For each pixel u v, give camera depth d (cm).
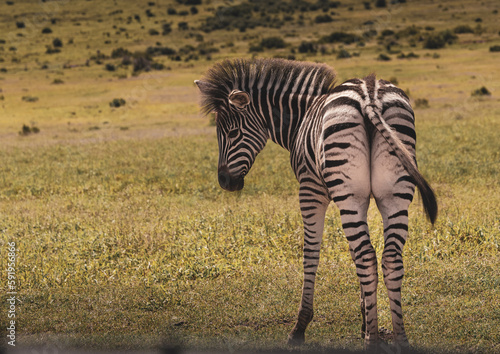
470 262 943
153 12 16238
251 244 1155
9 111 5581
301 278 937
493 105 4081
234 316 796
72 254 1144
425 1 15988
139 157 2622
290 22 14675
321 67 738
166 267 1038
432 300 817
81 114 5284
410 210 1349
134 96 6228
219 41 12712
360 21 14162
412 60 8038
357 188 592
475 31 11219
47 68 9319
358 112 598
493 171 1869
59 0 17150
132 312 841
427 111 4091
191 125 4234
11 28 14012
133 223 1401
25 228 1383
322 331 741
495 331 687
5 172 2391
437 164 2003
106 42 12650
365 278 585
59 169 2412
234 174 773
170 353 676
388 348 583
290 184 1872
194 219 1349
